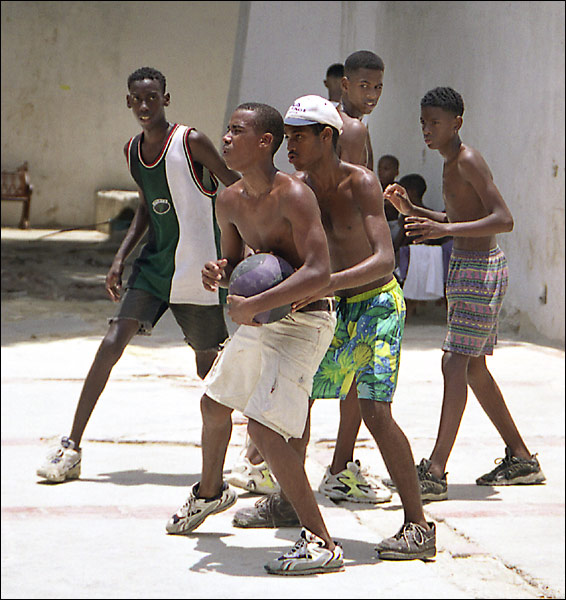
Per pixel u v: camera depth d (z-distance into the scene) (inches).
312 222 334.0
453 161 462.6
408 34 1146.7
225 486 397.7
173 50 2020.2
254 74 1163.3
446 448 459.8
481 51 1014.4
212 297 477.1
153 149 467.2
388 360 374.0
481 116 1020.5
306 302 342.3
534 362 803.4
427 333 946.7
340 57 1127.6
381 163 988.6
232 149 335.6
